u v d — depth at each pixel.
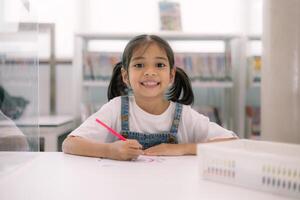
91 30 2.96
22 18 0.93
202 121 1.27
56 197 0.52
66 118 2.51
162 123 1.26
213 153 0.61
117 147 0.87
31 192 0.54
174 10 2.73
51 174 0.67
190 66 2.63
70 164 0.78
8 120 0.90
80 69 2.55
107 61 2.60
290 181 0.51
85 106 2.57
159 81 1.25
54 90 2.88
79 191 0.55
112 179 0.63
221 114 2.88
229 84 2.62
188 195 0.53
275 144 0.67
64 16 2.94
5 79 1.00
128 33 2.53
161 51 1.25
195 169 0.72
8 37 0.96
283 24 1.40
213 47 3.01
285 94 1.42
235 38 2.62
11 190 0.56
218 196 0.52
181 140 1.26
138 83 1.25
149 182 0.61
